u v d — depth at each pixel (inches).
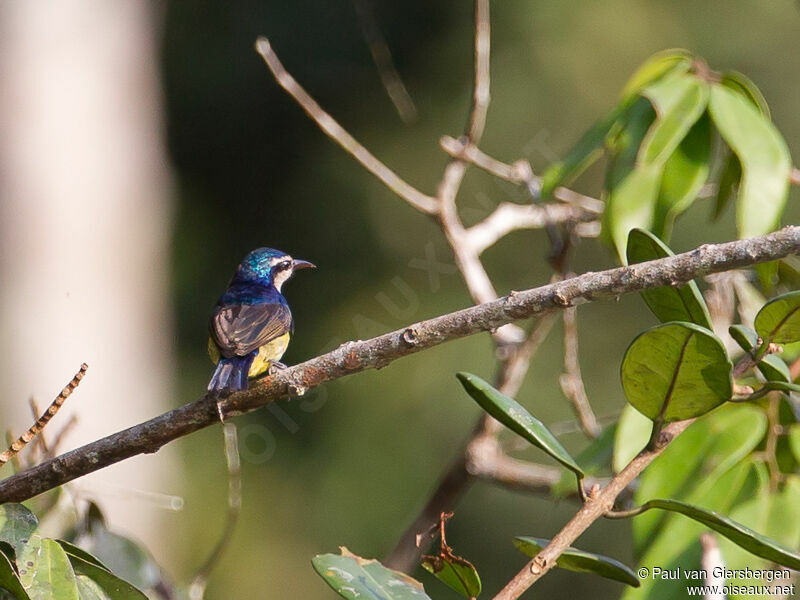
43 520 208.8
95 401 590.9
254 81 737.6
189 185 731.4
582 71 727.7
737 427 194.4
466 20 743.1
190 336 702.5
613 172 217.5
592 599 578.2
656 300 150.9
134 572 207.5
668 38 730.2
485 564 611.8
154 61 671.1
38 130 581.9
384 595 148.6
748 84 211.2
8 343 563.8
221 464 637.9
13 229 573.6
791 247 136.6
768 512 190.7
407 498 648.4
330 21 741.3
